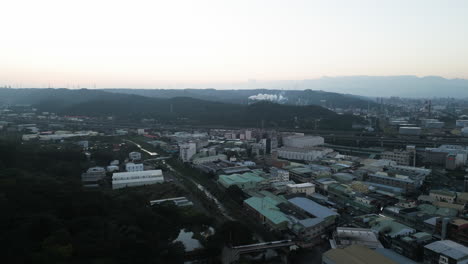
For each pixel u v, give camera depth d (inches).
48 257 2487.7
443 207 4436.5
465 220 3730.3
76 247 2746.1
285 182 6141.7
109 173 6840.6
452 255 2942.9
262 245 3553.2
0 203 3053.6
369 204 4724.4
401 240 3412.9
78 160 7559.1
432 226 3799.2
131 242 2989.7
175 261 3174.2
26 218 2984.7
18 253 2423.7
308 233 3848.4
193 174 7431.1
